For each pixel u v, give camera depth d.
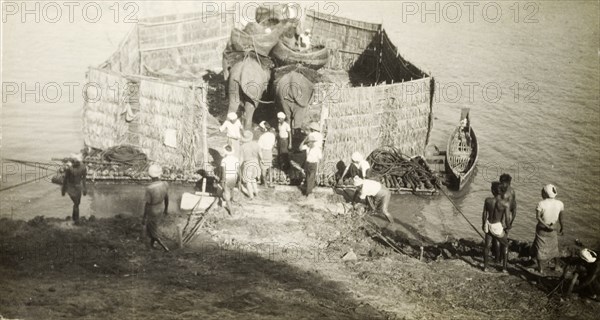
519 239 14.73
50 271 12.01
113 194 15.00
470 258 13.76
